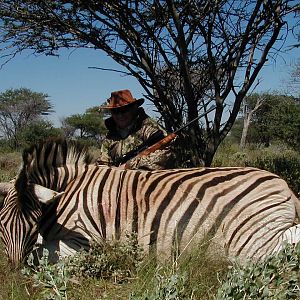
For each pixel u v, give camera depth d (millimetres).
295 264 3100
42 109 40531
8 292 3801
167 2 6680
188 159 7520
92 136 41406
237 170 4289
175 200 4180
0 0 7094
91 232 4258
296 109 18891
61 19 7344
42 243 4273
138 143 5438
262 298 2904
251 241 4039
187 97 7277
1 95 39906
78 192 4363
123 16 7117
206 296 3525
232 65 7527
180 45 6930
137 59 7465
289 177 8867
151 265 3959
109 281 4004
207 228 4086
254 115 29141
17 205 4074
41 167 4422
